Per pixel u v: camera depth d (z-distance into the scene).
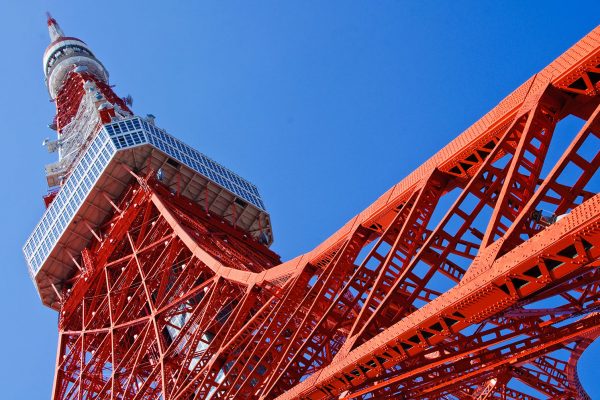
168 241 82.12
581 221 24.00
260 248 95.06
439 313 28.77
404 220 37.50
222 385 52.53
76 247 102.62
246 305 56.47
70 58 156.50
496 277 26.56
